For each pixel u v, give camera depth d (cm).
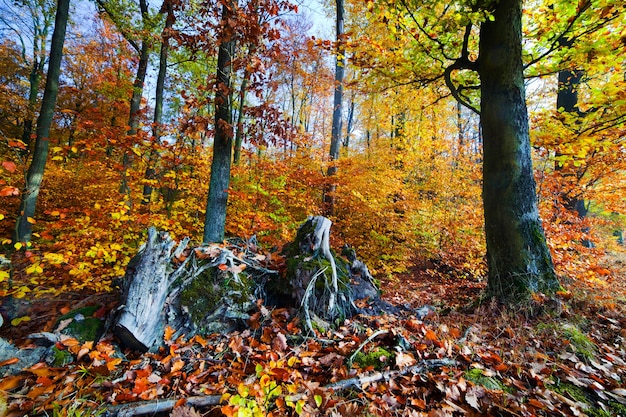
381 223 884
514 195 349
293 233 722
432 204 962
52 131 1317
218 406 180
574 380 204
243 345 254
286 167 848
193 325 275
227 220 750
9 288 363
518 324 294
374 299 364
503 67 361
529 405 182
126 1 765
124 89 923
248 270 336
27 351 228
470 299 452
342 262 380
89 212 476
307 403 186
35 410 175
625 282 504
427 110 986
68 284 436
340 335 274
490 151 368
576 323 290
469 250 731
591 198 669
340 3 822
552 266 342
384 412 180
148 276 271
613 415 174
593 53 398
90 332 262
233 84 550
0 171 690
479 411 178
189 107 541
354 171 859
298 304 305
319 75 1180
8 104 1292
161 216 565
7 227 749
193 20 517
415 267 857
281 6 471
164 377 216
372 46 452
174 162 599
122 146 521
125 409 178
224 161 545
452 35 429
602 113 457
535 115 527
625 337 265
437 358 235
